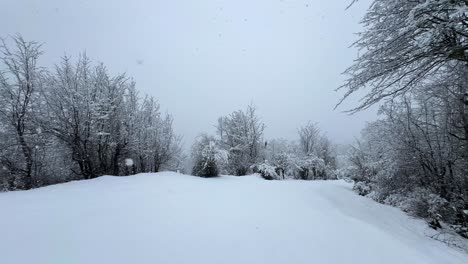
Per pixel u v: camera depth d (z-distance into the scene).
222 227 3.65
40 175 10.02
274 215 4.52
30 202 4.75
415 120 7.77
